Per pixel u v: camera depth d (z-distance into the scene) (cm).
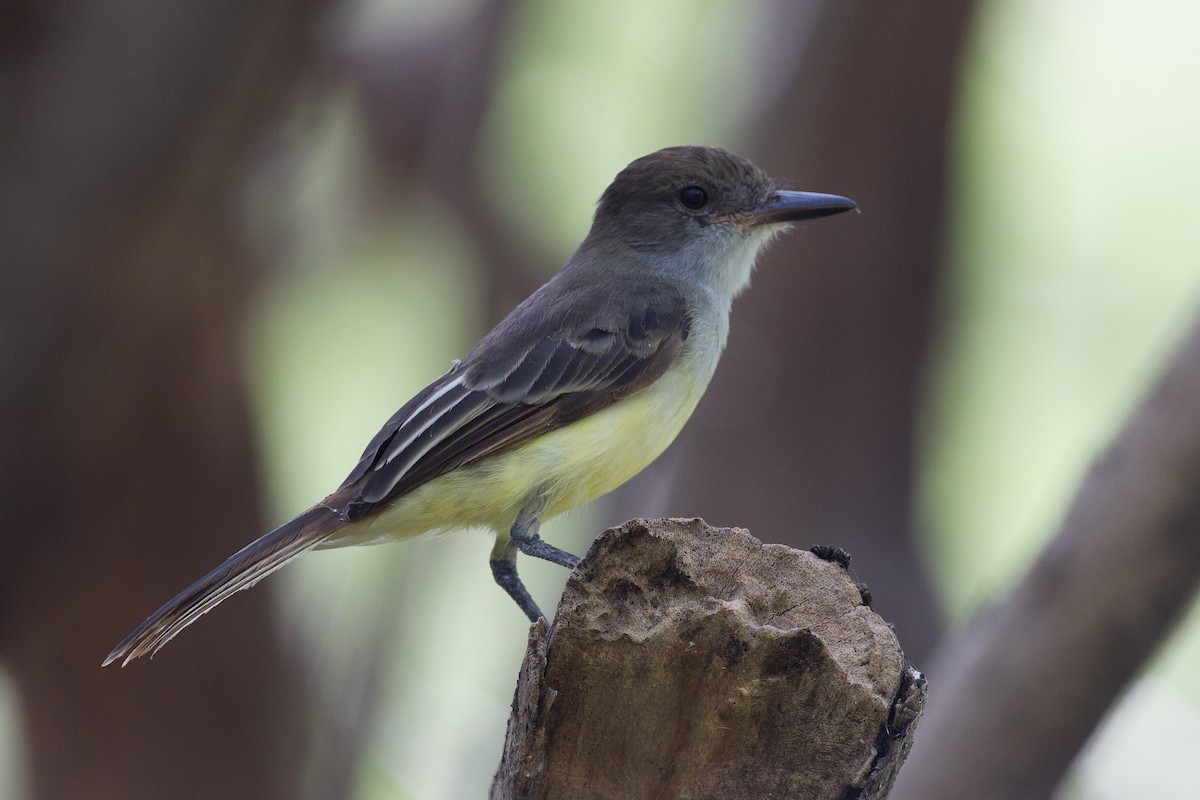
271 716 1310
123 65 1064
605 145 1448
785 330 1319
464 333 1411
